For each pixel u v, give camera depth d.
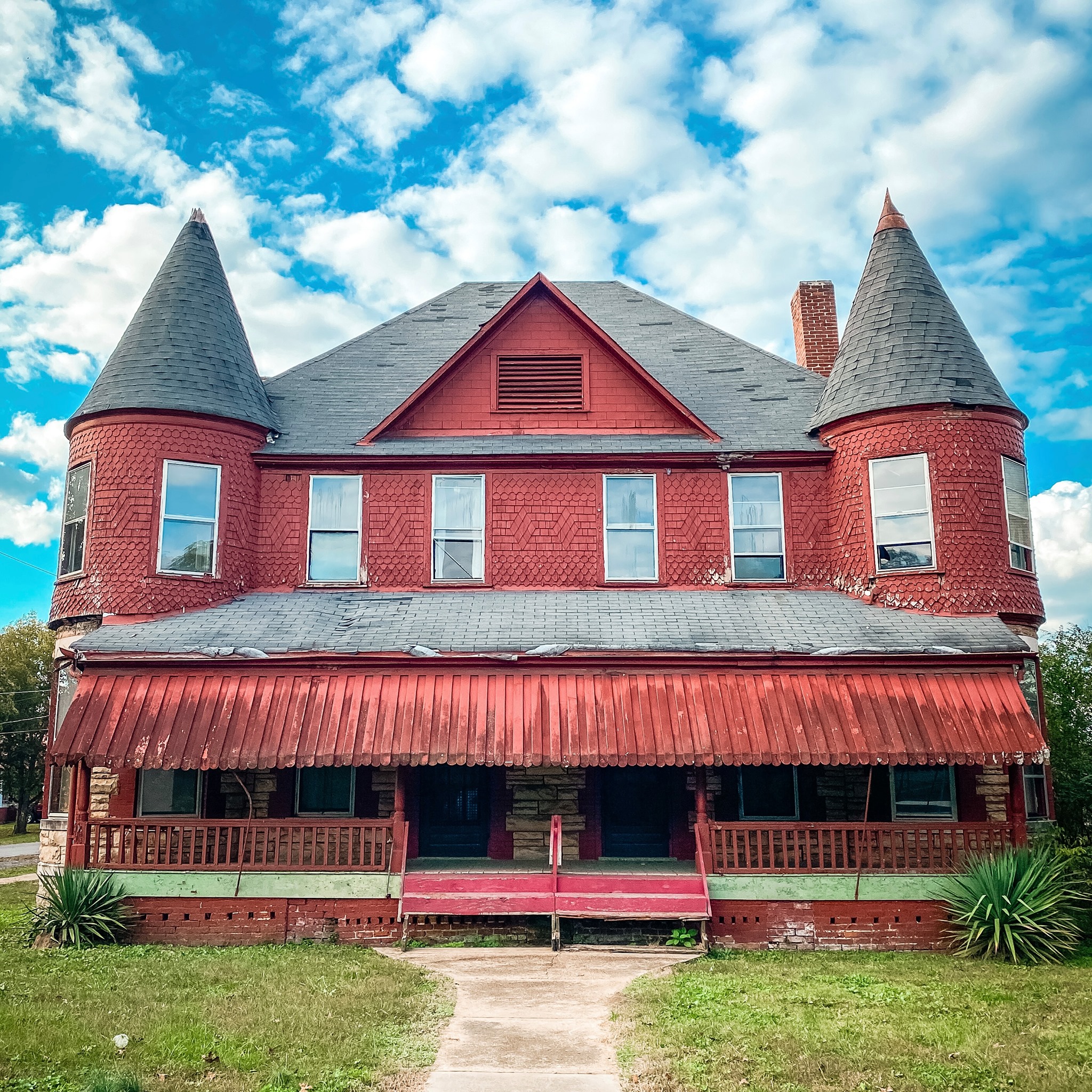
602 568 16.98
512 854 15.30
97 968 11.16
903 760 13.17
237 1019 8.91
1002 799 14.85
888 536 16.12
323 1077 7.43
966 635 14.52
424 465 17.31
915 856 14.59
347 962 11.63
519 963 11.91
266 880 13.23
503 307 17.95
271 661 14.05
